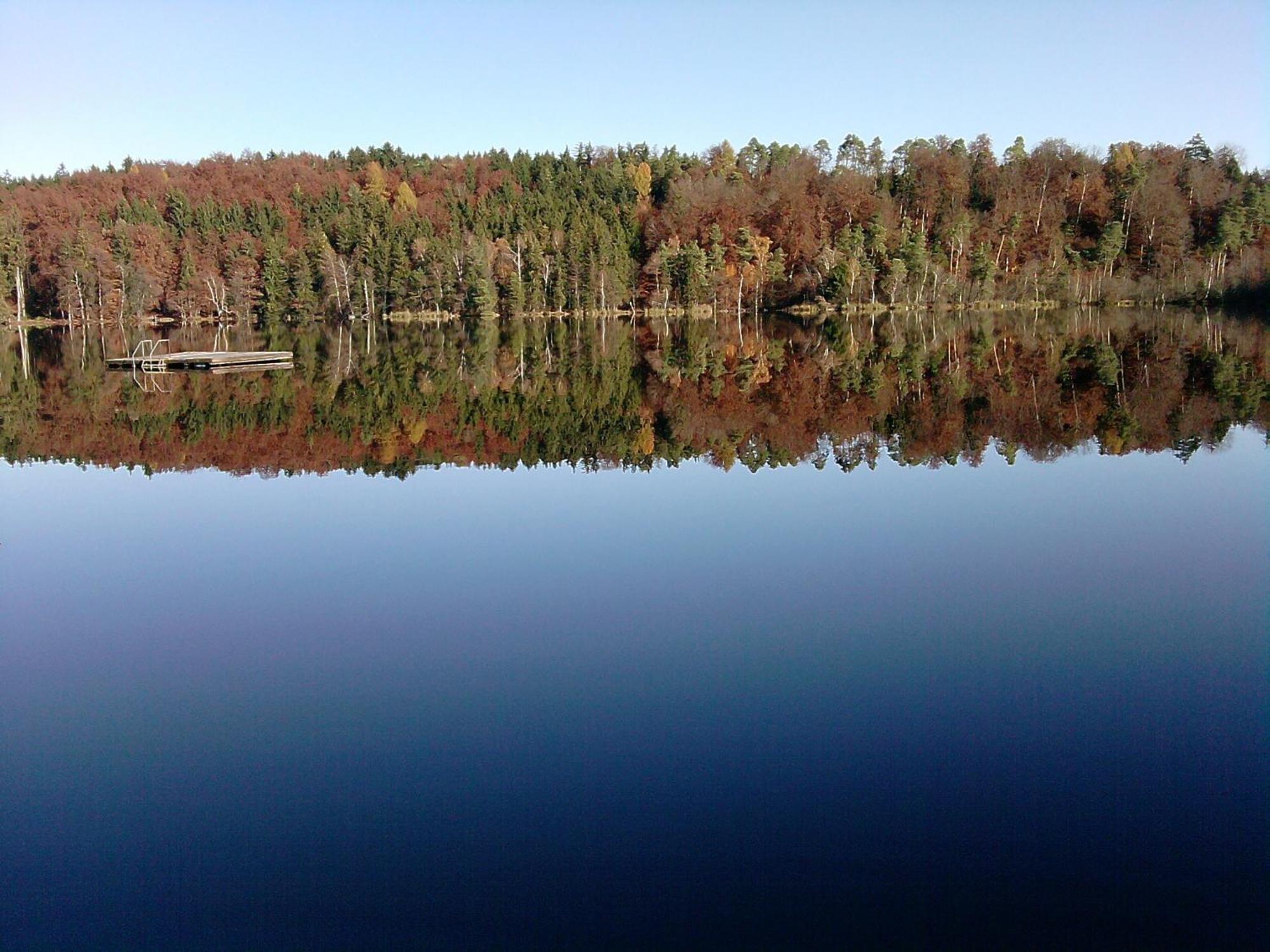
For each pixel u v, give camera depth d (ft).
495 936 18.72
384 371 137.69
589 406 97.66
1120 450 65.00
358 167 383.04
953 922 18.81
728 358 150.30
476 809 22.98
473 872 20.67
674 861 20.86
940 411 86.33
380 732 26.96
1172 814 22.22
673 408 94.94
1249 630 32.94
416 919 19.24
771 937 18.48
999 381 107.55
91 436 80.59
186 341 209.36
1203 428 72.79
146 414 93.91
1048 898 19.48
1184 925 18.65
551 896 19.83
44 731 27.53
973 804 22.74
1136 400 88.17
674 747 25.67
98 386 119.55
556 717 27.53
